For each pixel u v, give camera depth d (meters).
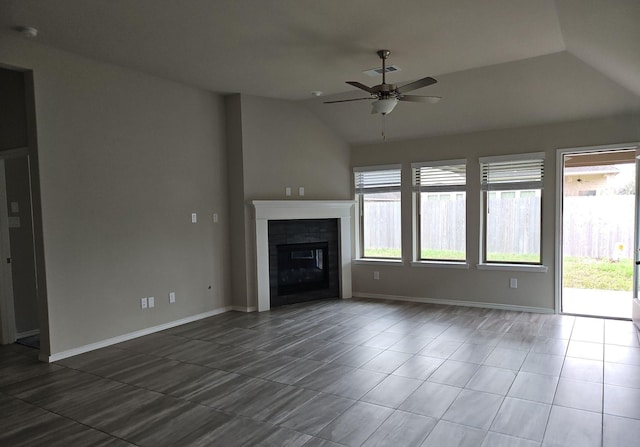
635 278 5.05
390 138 6.64
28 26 3.63
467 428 2.78
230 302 6.16
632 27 3.01
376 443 2.63
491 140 5.97
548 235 5.67
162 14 3.42
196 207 5.64
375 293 6.94
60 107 4.21
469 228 6.17
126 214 4.81
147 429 2.87
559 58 4.55
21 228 5.10
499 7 3.34
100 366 4.04
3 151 4.56
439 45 4.15
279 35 3.88
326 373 3.77
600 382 3.45
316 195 6.68
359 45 4.13
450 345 4.45
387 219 6.91
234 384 3.57
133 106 4.87
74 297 4.35
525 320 5.36
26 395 3.43
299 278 6.61
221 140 5.98
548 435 2.68
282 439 2.70
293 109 6.40
